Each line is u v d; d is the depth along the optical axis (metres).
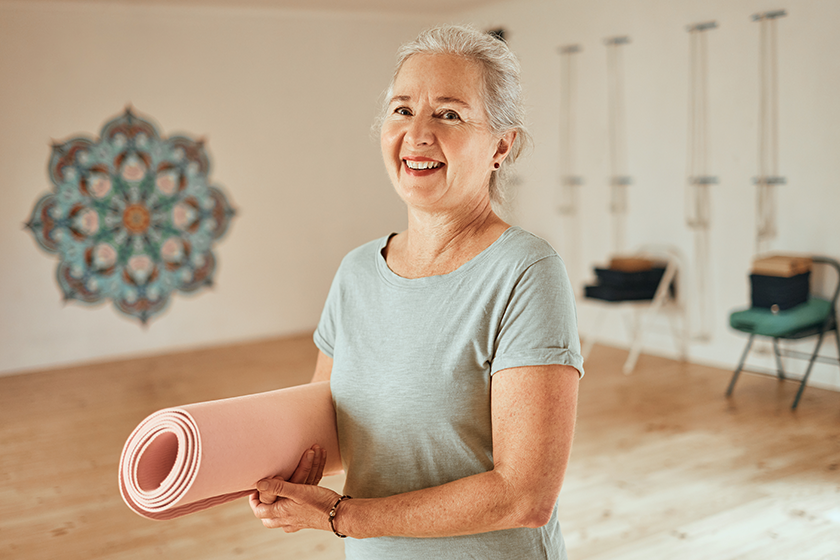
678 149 5.34
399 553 1.06
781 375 4.77
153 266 6.08
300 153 6.66
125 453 1.02
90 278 5.83
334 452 1.16
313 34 6.62
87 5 5.61
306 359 5.77
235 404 1.04
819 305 4.30
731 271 5.07
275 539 2.80
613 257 5.41
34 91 5.48
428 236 1.09
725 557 2.56
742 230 4.96
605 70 5.84
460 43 1.05
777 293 4.21
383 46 6.99
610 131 5.85
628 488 3.16
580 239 6.23
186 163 6.13
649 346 5.75
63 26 5.54
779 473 3.28
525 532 1.04
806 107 4.51
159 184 6.04
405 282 1.09
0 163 5.41
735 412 4.15
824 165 4.45
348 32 6.79
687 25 5.18
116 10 5.72
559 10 6.18
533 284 0.98
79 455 3.71
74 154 5.66
